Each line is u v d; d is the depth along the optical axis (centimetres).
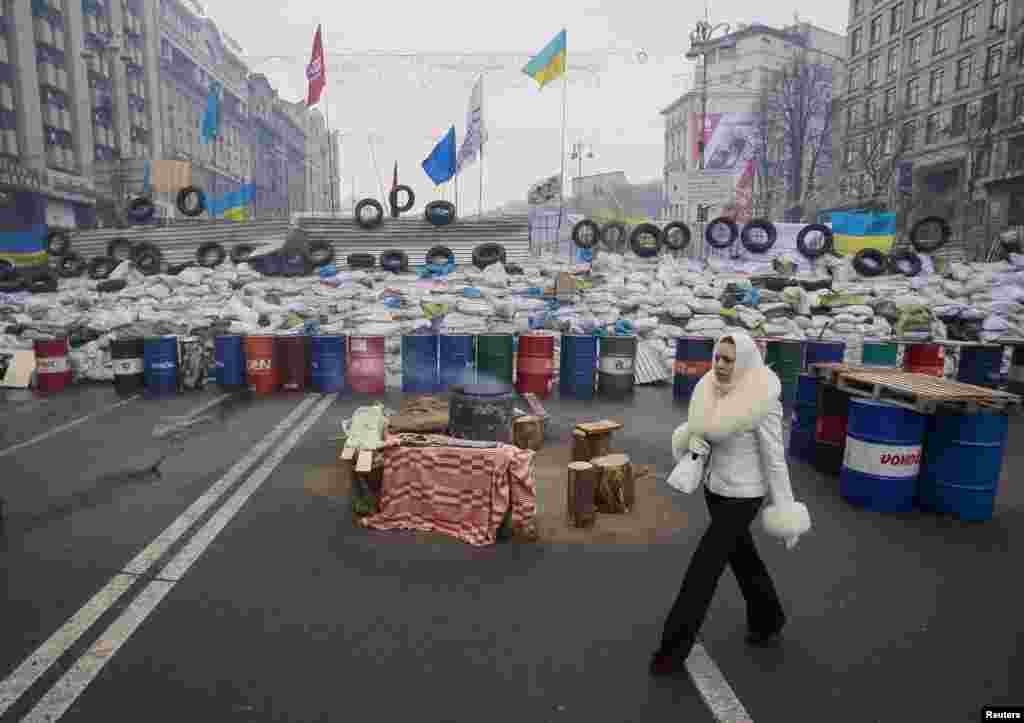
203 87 6194
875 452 546
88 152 4322
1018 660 331
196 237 2286
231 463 664
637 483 621
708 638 347
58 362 1106
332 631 349
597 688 302
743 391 302
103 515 519
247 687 300
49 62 3994
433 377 1074
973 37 3978
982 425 519
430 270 1881
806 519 308
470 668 317
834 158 5547
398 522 497
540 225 2548
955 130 4147
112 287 1758
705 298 1599
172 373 1083
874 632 356
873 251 1917
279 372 1084
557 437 791
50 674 309
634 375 1129
